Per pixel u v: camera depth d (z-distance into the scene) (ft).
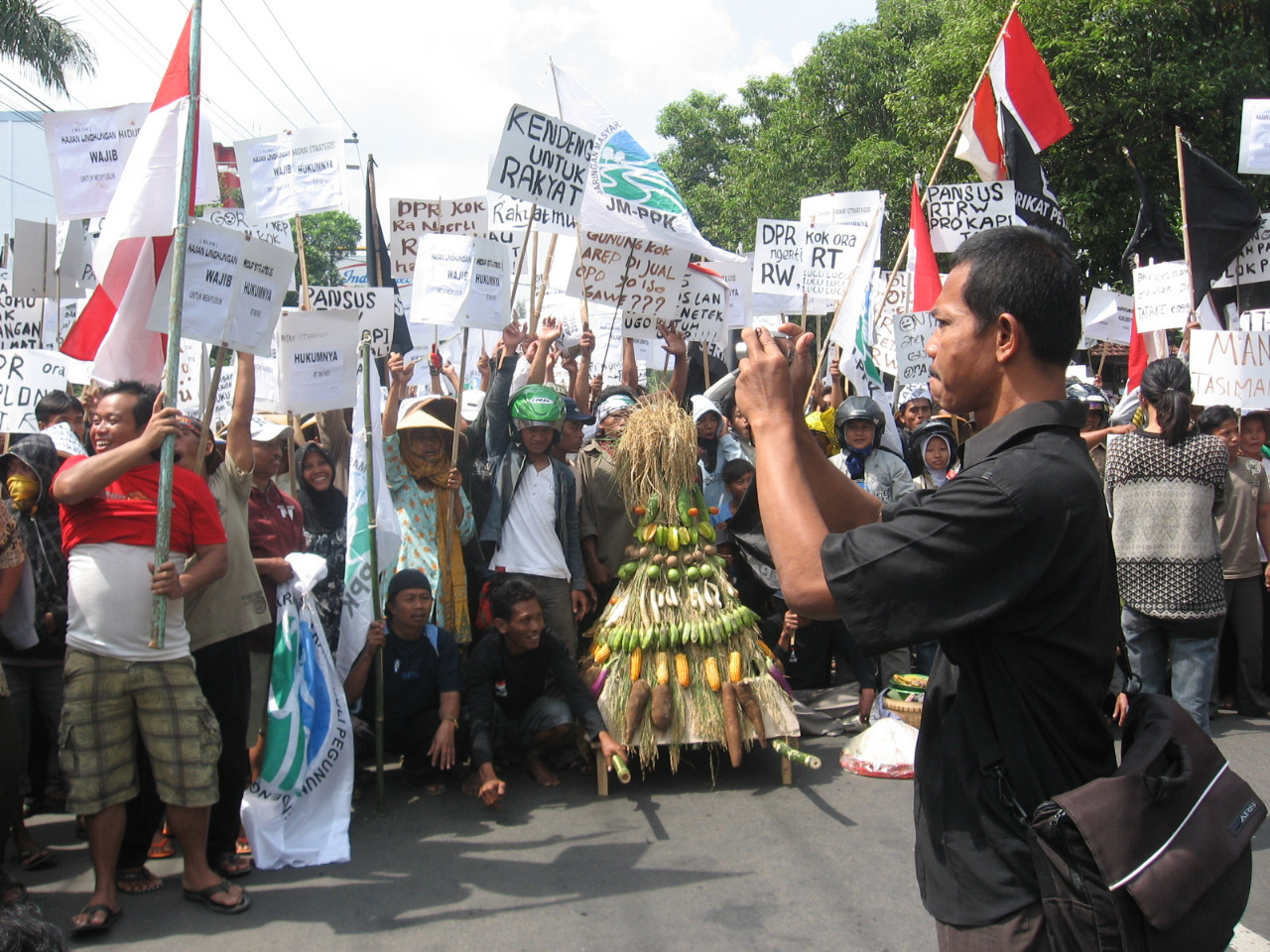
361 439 16.28
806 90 78.43
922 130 56.34
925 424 22.62
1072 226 50.78
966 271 6.11
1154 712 6.13
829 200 25.68
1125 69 48.29
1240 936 11.62
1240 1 48.26
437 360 22.06
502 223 25.91
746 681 16.65
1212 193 23.49
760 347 6.19
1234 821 5.65
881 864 13.66
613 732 16.66
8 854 14.16
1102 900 5.30
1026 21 50.44
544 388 18.93
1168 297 24.84
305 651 14.53
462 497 19.03
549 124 19.57
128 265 13.89
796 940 11.63
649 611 16.93
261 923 12.14
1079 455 5.68
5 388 19.45
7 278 20.77
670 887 13.03
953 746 5.97
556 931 11.89
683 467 17.44
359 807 16.19
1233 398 20.67
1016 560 5.45
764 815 15.52
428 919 12.21
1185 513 16.37
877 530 5.63
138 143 13.23
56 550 15.28
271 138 20.85
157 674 12.11
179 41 13.37
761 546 20.12
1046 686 5.65
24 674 15.23
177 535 12.40
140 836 13.05
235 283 13.07
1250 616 20.75
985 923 5.65
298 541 16.48
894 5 76.84
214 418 19.80
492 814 15.79
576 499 19.49
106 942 11.67
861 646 5.57
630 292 22.76
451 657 16.98
